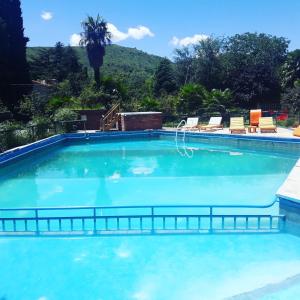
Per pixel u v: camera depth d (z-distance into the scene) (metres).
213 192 9.20
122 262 5.58
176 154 15.11
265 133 17.11
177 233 6.51
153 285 4.94
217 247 5.98
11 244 6.25
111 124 21.55
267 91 36.50
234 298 4.55
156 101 27.58
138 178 10.94
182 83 46.81
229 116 23.08
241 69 38.97
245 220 6.94
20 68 28.64
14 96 27.41
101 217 6.62
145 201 8.63
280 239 6.23
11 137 15.28
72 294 4.80
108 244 6.17
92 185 10.24
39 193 9.57
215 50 42.22
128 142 19.55
